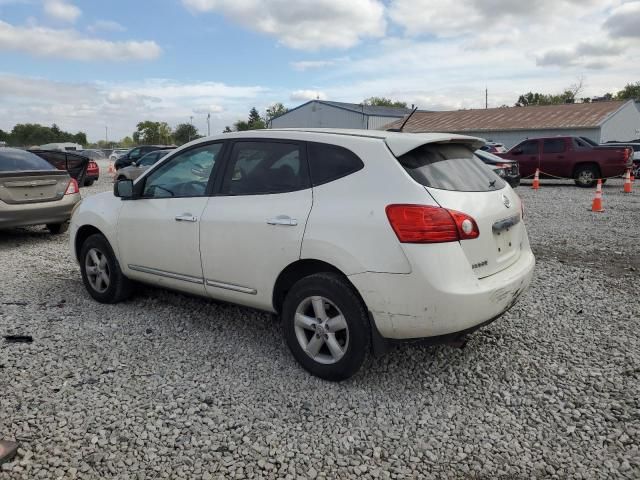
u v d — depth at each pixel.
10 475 2.70
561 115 37.84
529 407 3.40
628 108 37.72
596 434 3.09
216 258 4.20
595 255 7.66
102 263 5.34
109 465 2.80
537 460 2.86
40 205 8.80
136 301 5.44
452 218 3.29
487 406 3.41
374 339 3.46
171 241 4.54
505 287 3.54
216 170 4.34
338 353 3.60
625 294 5.69
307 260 3.66
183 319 4.93
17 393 3.52
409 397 3.52
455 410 3.37
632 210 12.41
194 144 4.61
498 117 41.78
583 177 18.62
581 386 3.65
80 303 5.41
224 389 3.62
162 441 3.02
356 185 3.51
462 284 3.28
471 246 3.38
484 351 4.22
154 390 3.59
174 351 4.23
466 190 3.55
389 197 3.34
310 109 58.72
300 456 2.90
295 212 3.70
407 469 2.80
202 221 4.26
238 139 4.29
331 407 3.40
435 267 3.21
